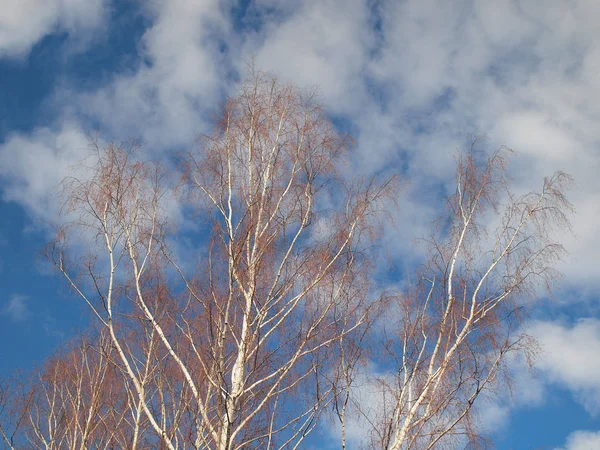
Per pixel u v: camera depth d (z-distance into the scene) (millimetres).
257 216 13727
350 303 13086
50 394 14023
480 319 12828
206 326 12562
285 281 13102
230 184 14195
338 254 13477
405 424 11562
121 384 13297
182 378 12320
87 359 13945
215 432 11422
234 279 12711
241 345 12195
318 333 12703
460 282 13367
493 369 12188
